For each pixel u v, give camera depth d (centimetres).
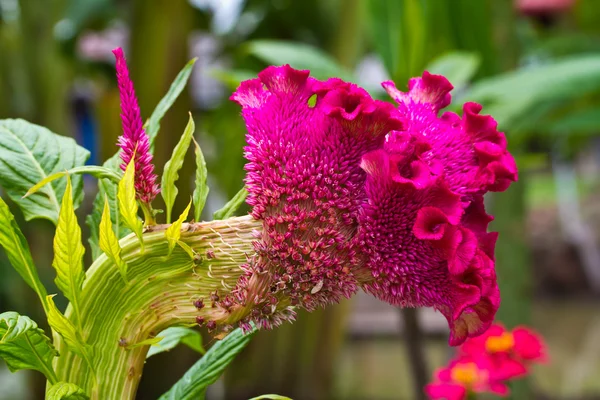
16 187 73
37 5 226
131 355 68
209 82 280
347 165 66
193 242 67
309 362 258
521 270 167
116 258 66
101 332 68
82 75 268
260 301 67
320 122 66
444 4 159
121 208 66
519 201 167
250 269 66
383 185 65
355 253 66
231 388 262
